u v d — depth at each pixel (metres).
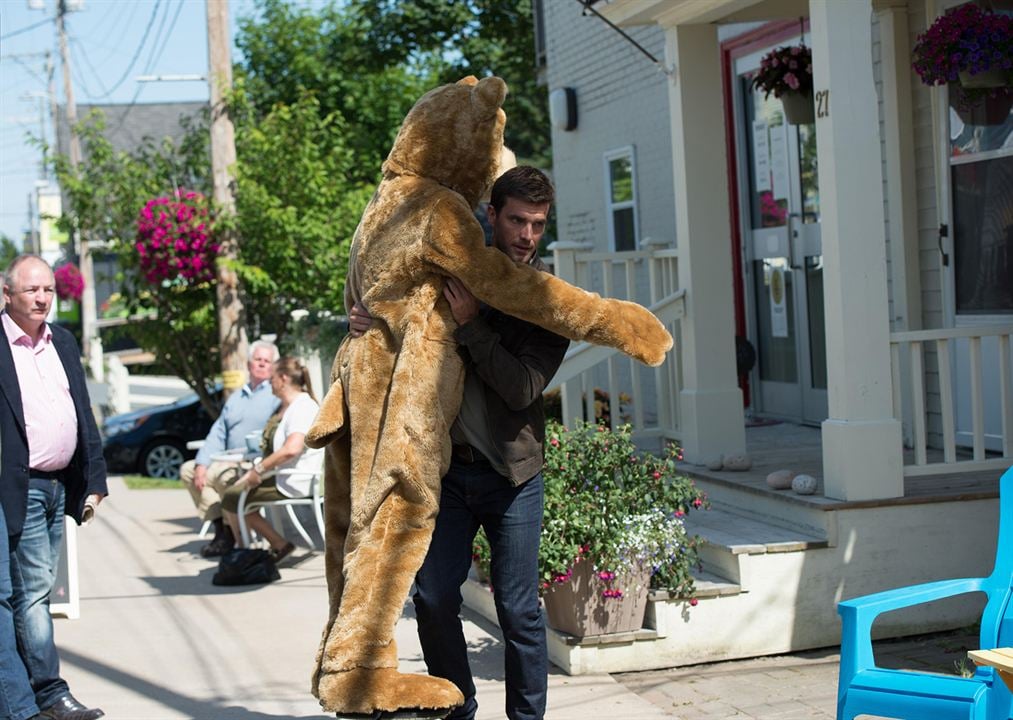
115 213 14.33
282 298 13.67
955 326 7.05
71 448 5.02
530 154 24.41
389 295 3.51
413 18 21.38
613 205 11.70
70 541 6.68
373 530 3.40
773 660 5.51
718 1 6.55
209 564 8.16
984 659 3.17
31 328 4.91
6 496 4.77
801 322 8.79
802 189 8.70
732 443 7.21
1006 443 5.89
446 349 3.49
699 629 5.43
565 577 5.18
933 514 5.68
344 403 3.67
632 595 5.30
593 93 11.93
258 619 6.56
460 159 3.60
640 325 3.51
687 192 7.21
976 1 6.61
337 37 23.44
